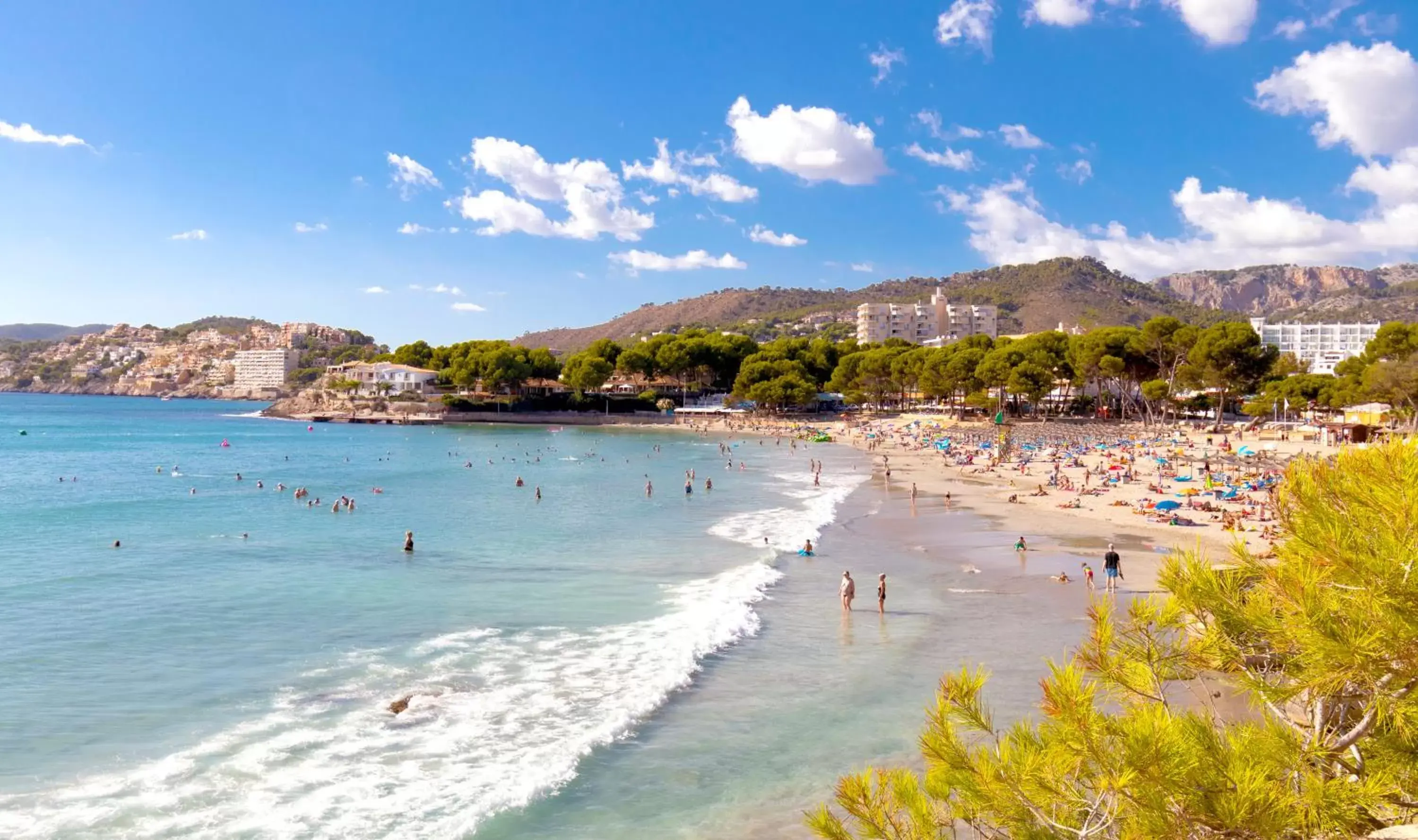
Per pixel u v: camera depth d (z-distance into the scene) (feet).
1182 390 424.05
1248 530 138.31
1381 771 17.76
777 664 77.20
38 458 329.93
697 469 294.25
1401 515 17.61
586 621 91.97
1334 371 410.11
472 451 375.66
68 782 53.47
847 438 432.66
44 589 108.58
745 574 115.75
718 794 52.16
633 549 137.90
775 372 559.38
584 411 593.83
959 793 21.59
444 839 46.80
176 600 102.12
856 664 77.20
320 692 69.97
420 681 72.64
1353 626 17.29
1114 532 150.30
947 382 474.90
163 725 62.80
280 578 115.65
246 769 55.42
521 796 51.57
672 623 90.89
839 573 117.80
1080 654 23.29
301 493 212.84
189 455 349.00
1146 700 21.65
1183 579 21.58
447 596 104.12
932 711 23.61
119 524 167.43
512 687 71.05
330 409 635.66
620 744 59.52
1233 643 20.68
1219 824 17.07
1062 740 19.97
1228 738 19.56
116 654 80.28
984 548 136.26
